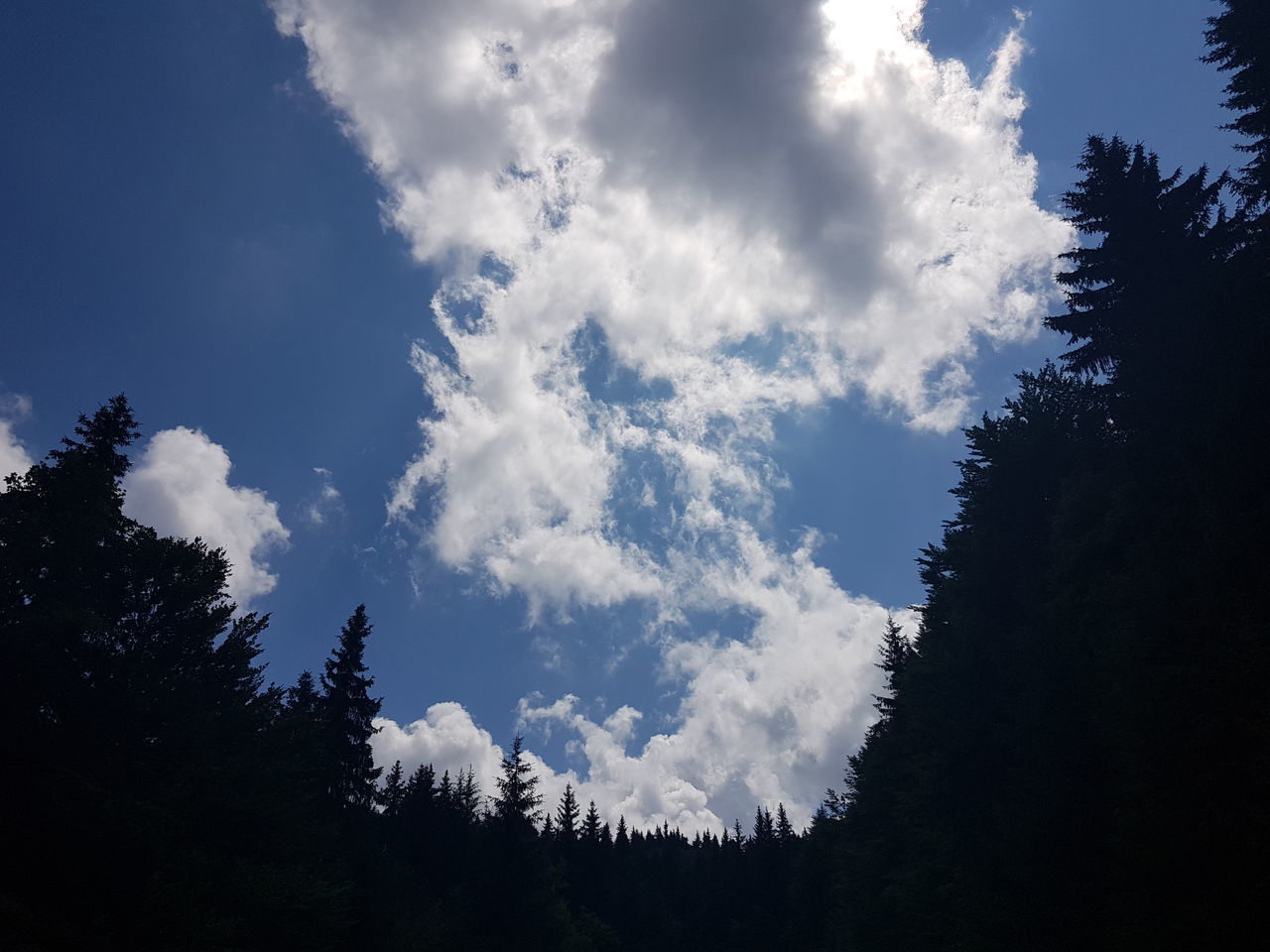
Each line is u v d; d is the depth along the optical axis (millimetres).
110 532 26562
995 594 23594
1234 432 14352
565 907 44812
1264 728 11516
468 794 64000
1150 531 16656
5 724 20328
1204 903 11812
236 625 29656
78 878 20156
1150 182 20719
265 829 27250
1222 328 15688
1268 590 12781
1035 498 23734
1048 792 17266
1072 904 16141
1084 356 22641
